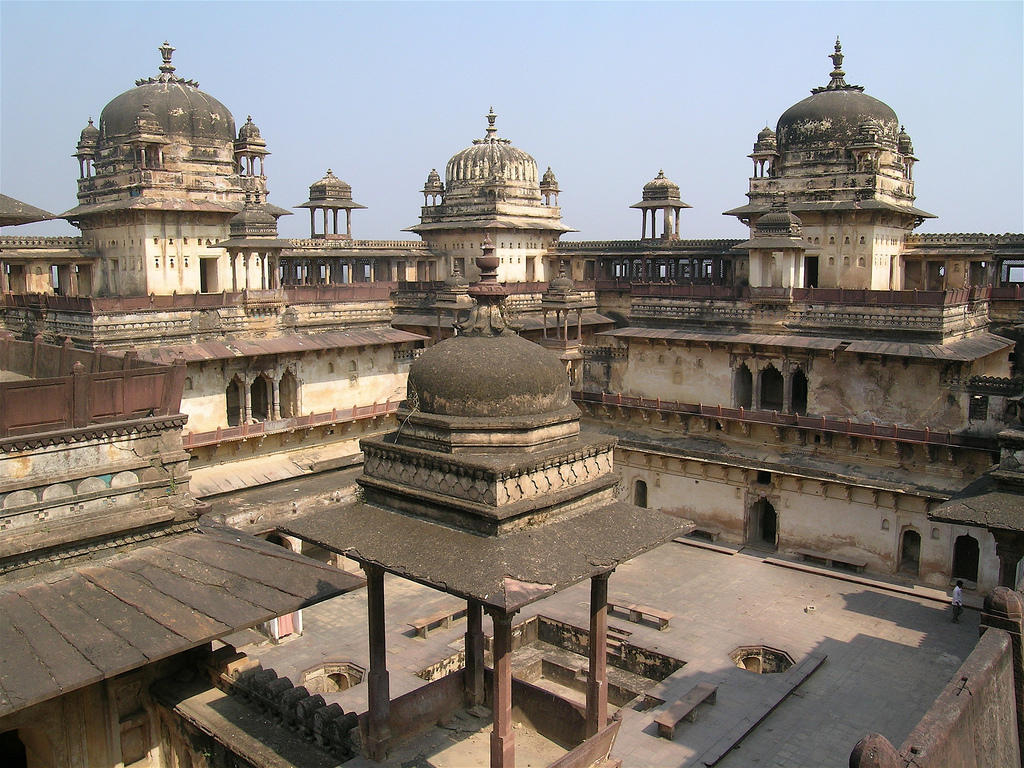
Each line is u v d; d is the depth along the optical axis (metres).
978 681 11.53
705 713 24.02
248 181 47.56
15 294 38.66
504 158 55.16
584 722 13.88
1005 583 19.27
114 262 40.97
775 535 38.69
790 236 38.25
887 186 41.12
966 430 32.06
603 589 13.54
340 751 13.38
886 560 34.19
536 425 12.52
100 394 15.32
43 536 14.23
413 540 12.23
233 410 38.94
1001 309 40.69
